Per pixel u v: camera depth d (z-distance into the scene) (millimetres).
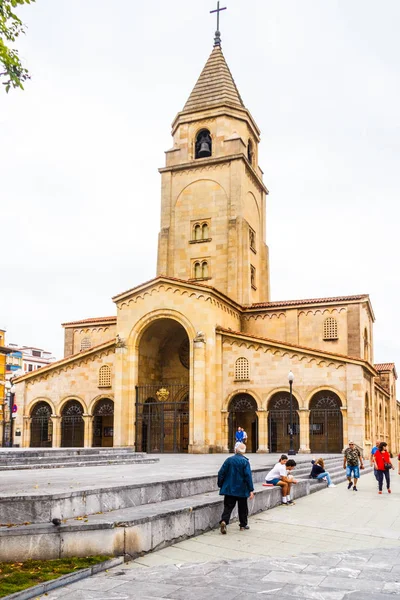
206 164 58531
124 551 12406
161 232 58875
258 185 63312
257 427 45594
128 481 16516
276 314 54062
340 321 52469
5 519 12312
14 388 52062
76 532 12078
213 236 57250
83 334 60750
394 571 11492
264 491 19578
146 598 9820
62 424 52375
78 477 18469
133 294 49406
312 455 40281
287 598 9672
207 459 34938
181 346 53969
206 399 45969
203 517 15422
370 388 48625
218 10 65875
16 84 13938
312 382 44625
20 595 9703
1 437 77125
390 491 25312
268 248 63125
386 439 62969
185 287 47750
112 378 50531
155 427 51906
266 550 13445
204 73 63062
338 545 14039
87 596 9969
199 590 10227
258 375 46188
